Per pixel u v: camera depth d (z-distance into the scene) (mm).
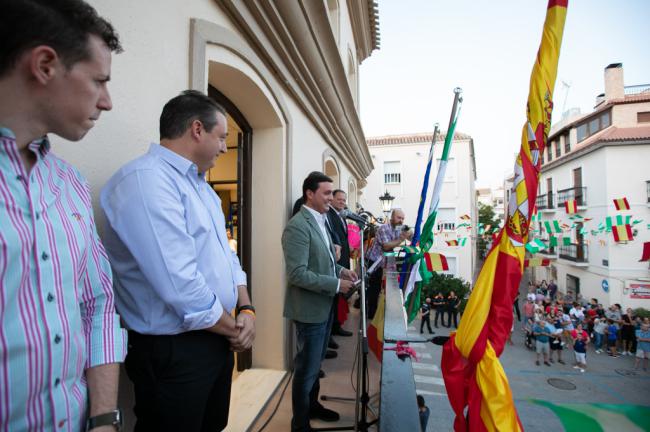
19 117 663
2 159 621
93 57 718
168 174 1099
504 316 1188
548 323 10180
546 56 1185
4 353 571
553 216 21781
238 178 3236
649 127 16219
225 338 1204
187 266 1014
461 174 21062
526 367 9805
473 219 25344
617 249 15547
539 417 6430
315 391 2359
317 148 4910
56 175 758
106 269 892
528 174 1220
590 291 17359
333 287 2025
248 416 2303
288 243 2150
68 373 691
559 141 22016
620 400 7285
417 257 2309
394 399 748
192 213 1134
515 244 1223
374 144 22641
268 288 3203
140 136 1407
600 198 16453
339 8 6039
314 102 4312
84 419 765
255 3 2350
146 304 1062
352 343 4094
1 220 586
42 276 642
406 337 1093
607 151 15977
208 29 1868
